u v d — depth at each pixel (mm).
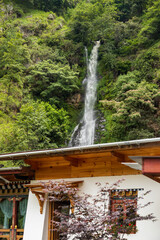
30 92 37844
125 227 7492
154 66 34406
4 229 10930
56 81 38812
